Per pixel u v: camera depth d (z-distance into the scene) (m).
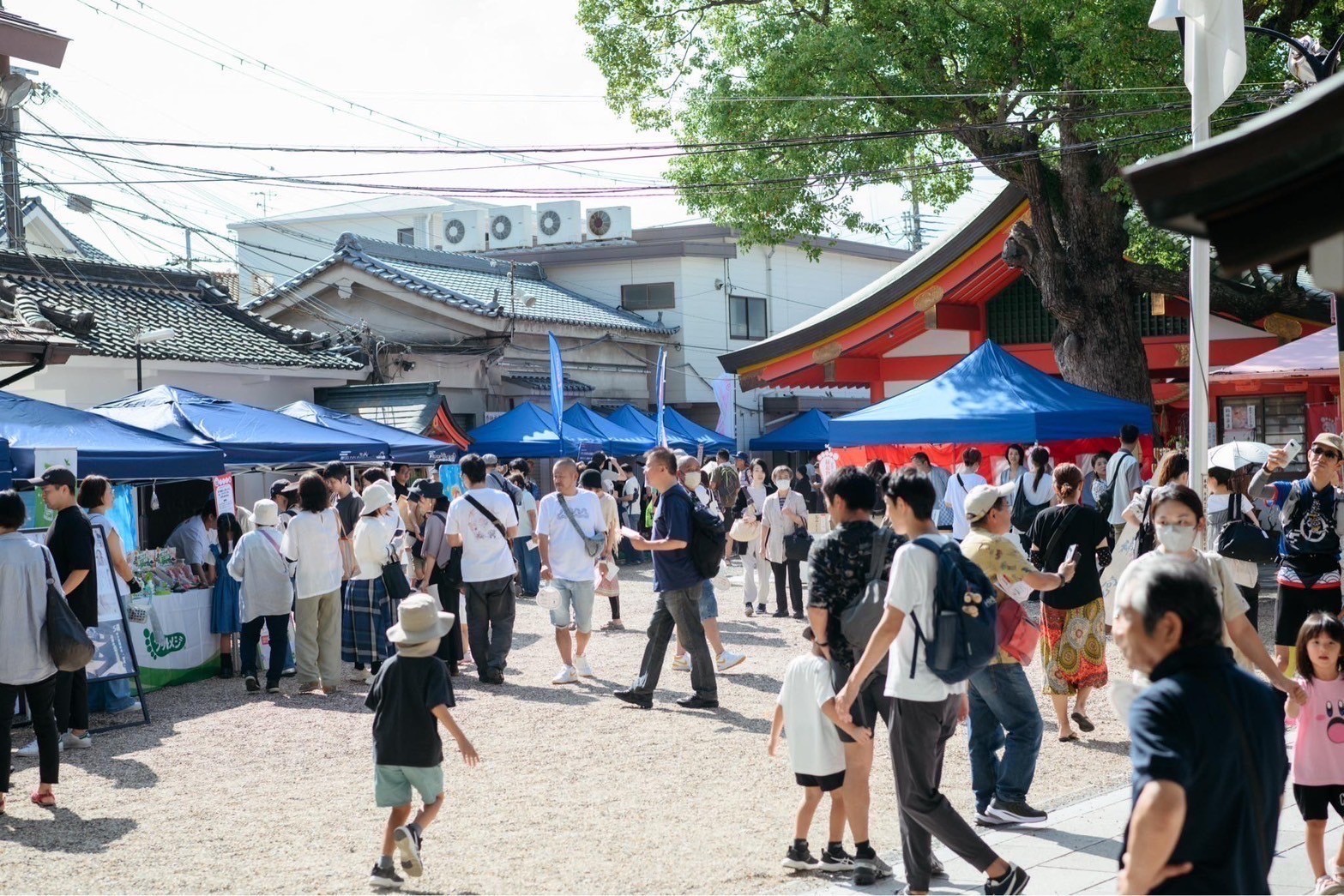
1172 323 20.38
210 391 20.66
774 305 38.41
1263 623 12.86
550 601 11.27
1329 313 18.16
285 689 11.60
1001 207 19.86
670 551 10.02
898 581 5.32
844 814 6.16
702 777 8.06
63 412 11.93
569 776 8.12
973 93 16.55
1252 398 19.89
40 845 6.83
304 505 11.31
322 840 6.87
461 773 8.26
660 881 6.05
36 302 16.88
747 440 36.94
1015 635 6.72
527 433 25.06
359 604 11.87
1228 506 8.99
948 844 5.38
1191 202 2.14
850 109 16.34
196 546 12.69
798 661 6.11
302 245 44.19
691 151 17.48
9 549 7.49
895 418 15.88
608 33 18.09
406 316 28.11
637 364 34.34
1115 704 3.29
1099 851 6.25
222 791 7.96
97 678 9.91
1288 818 6.80
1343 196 2.07
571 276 36.97
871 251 42.09
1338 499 8.17
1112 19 14.51
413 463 17.33
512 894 5.90
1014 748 6.75
